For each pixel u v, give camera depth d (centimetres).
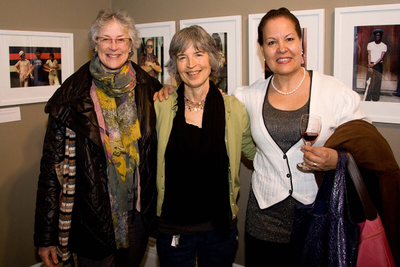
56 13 239
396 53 184
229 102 166
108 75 154
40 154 244
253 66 223
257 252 162
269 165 157
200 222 163
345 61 197
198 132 161
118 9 156
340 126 145
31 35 224
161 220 170
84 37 261
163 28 254
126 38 154
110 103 161
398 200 134
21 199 236
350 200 140
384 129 196
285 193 151
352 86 198
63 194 155
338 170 133
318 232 137
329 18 200
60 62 245
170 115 165
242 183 246
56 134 154
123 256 173
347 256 131
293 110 149
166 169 164
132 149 163
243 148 183
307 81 152
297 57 144
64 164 154
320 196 141
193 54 154
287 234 153
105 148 158
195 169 159
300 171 148
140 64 271
